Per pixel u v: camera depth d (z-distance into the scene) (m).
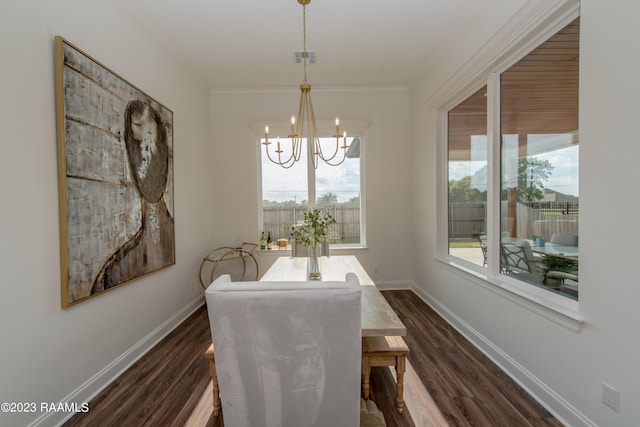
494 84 2.20
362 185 4.00
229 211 3.86
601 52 1.28
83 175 1.69
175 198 2.87
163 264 2.58
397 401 1.59
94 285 1.76
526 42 1.82
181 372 2.03
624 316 1.20
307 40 2.70
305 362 1.10
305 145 3.96
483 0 2.14
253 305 1.05
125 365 2.08
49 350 1.50
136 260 2.19
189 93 3.22
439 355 2.20
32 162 1.42
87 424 1.54
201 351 2.33
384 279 3.96
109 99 1.91
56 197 1.55
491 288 2.14
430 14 2.34
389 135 3.89
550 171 1.72
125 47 2.14
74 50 1.63
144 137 2.30
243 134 3.85
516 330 1.87
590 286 1.35
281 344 1.08
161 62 2.64
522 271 1.99
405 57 3.04
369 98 3.86
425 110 3.36
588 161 1.35
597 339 1.31
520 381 1.83
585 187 1.37
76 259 1.64
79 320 1.69
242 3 2.18
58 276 1.56
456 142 2.90
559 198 1.65
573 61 1.56
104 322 1.89
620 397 1.22
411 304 3.34
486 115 2.35
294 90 3.82
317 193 4.01
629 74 1.17
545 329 1.63
